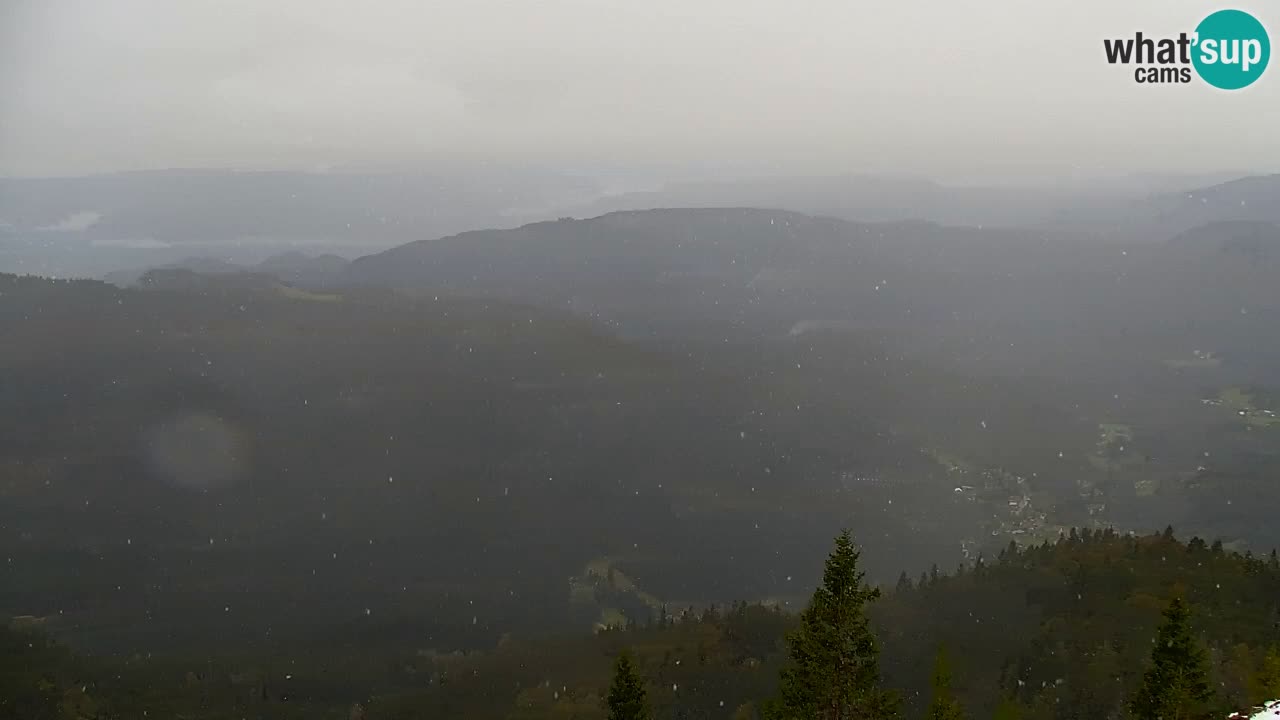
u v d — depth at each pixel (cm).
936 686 6234
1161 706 5472
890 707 5016
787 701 5072
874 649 5000
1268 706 5350
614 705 5406
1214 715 5478
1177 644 5459
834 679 4969
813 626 5066
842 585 5009
